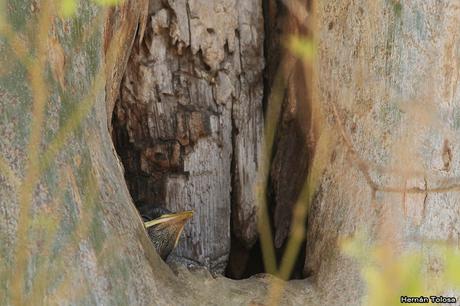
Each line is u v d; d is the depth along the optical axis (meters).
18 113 5.43
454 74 6.45
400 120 6.61
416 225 6.54
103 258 5.83
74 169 5.79
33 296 5.34
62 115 5.72
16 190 5.39
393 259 6.35
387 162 6.67
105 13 6.53
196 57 8.15
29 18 5.52
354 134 6.98
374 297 6.34
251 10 8.23
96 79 6.25
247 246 8.41
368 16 6.81
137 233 6.30
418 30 6.51
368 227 6.73
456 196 6.50
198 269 6.82
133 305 5.95
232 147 8.31
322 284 6.85
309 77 7.71
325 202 7.27
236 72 8.26
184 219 7.52
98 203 5.96
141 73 8.05
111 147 6.57
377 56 6.75
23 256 5.21
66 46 5.89
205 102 8.23
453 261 5.28
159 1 8.02
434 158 6.51
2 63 5.37
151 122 8.17
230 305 6.45
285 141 8.09
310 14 7.66
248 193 8.34
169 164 8.23
